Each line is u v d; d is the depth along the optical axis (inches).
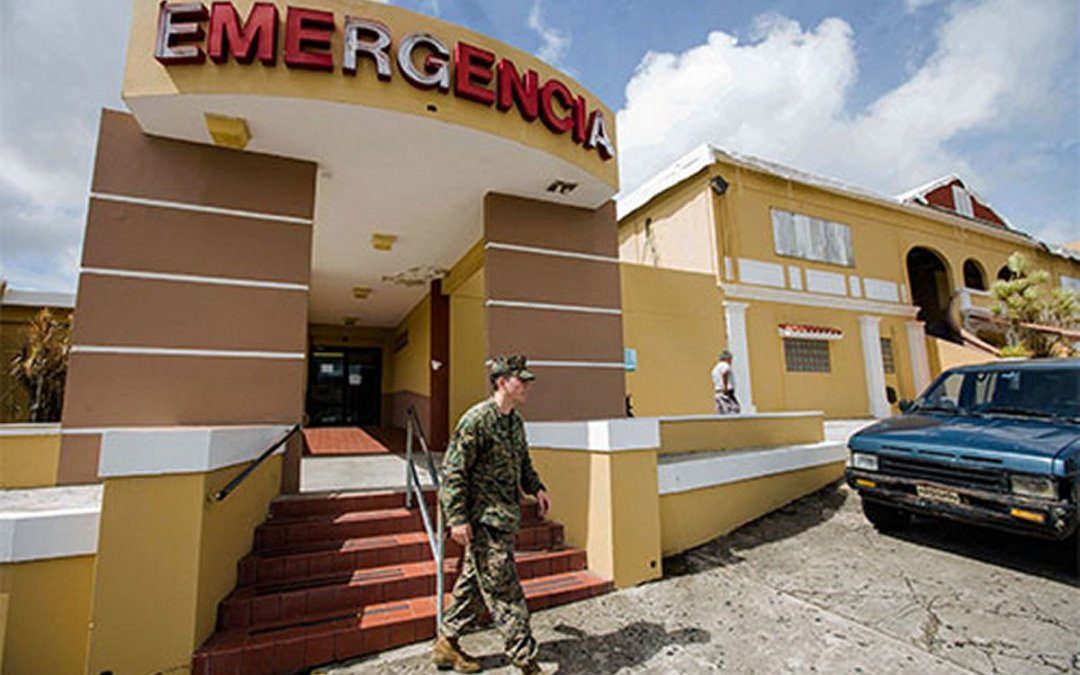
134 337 177.6
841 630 135.7
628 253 598.2
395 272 352.2
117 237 179.9
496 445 122.3
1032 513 147.0
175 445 116.6
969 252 689.6
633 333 402.9
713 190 485.4
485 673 118.1
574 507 181.6
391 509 181.3
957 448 167.3
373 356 546.0
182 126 183.0
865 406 546.6
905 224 629.0
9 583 111.3
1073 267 833.5
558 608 150.7
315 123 183.9
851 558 181.0
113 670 106.9
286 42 170.1
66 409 168.4
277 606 132.0
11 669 109.7
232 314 189.2
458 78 189.0
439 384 353.1
